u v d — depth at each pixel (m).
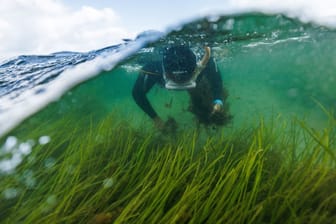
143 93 1.13
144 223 0.51
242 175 0.53
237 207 0.51
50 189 0.63
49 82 1.25
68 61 1.38
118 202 0.58
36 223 0.52
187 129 1.05
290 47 1.72
